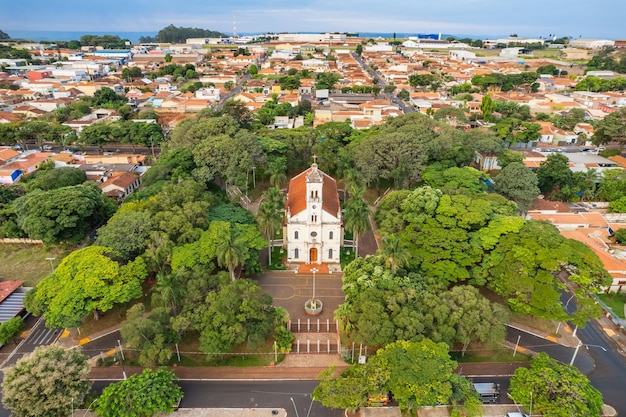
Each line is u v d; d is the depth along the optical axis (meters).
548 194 142.62
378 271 81.38
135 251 92.50
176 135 147.75
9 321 78.56
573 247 85.38
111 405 61.03
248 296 76.50
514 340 81.56
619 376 74.25
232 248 85.56
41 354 63.25
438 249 88.75
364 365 66.31
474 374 73.62
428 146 135.38
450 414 66.25
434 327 72.00
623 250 107.56
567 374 64.38
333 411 67.12
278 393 70.06
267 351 78.19
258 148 140.25
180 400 68.44
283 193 139.38
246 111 184.88
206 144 133.62
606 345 81.31
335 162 140.38
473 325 71.44
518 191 122.94
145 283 94.75
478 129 163.62
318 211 99.19
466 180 121.00
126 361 75.81
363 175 131.00
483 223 92.88
